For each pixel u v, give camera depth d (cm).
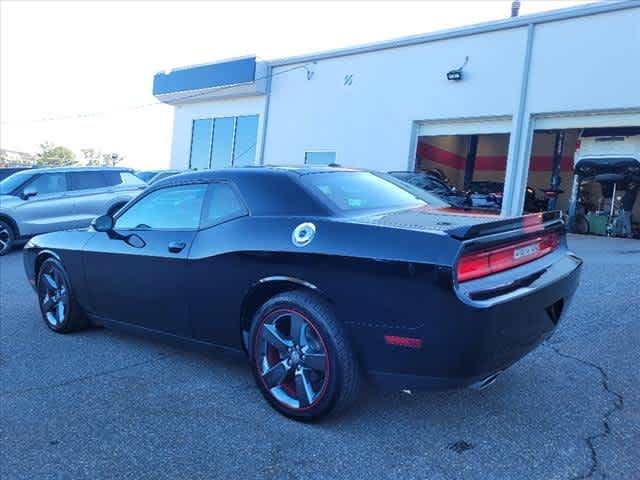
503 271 292
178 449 290
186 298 378
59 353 442
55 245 490
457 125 1389
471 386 293
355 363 299
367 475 264
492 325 263
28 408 339
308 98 1711
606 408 330
